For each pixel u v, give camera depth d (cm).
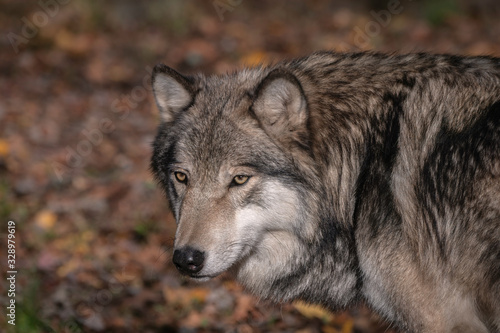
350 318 1105
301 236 818
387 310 792
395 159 774
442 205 740
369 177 788
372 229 777
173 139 850
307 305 1087
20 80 2233
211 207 789
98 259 1319
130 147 1805
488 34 2202
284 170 793
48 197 1568
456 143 736
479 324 740
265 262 856
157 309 1156
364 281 808
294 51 2295
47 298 1160
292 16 2684
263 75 873
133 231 1429
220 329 1094
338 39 2331
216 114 820
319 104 818
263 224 813
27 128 1902
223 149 793
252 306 1122
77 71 2305
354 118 806
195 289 1205
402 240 755
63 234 1416
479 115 732
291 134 792
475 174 715
